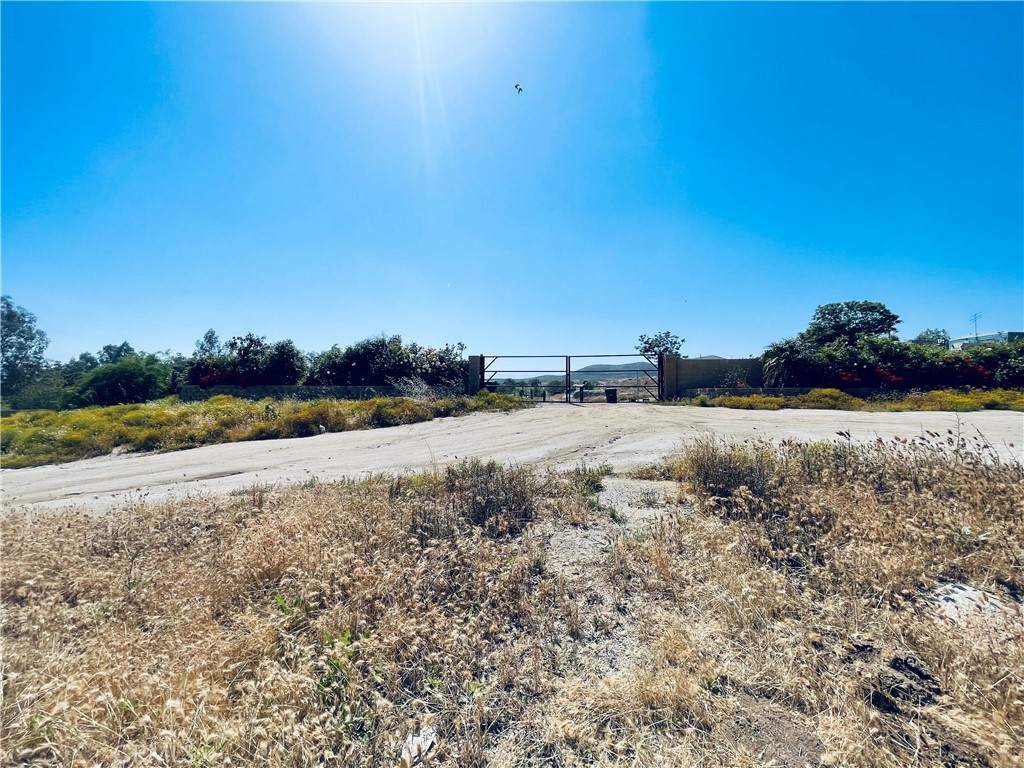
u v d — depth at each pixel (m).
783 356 17.98
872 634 2.17
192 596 2.71
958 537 2.94
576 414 13.70
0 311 37.72
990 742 1.50
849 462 4.49
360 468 6.96
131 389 21.11
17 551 3.51
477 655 2.28
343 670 2.01
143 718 1.69
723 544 3.08
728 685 1.97
